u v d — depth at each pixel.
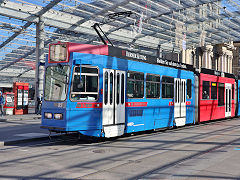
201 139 11.70
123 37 33.84
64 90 10.05
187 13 31.33
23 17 24.55
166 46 40.62
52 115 10.22
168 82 14.65
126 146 10.00
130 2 24.98
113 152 8.85
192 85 17.16
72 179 5.86
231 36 40.69
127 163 7.33
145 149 9.39
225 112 21.72
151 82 13.28
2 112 23.56
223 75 21.83
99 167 6.89
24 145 10.19
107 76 10.79
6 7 23.03
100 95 10.48
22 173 6.31
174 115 15.12
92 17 26.80
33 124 17.59
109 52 11.02
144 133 13.82
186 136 12.66
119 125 11.25
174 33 35.50
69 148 9.58
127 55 11.98
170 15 30.23
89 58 10.37
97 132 10.39
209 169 6.72
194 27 35.66
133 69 12.10
